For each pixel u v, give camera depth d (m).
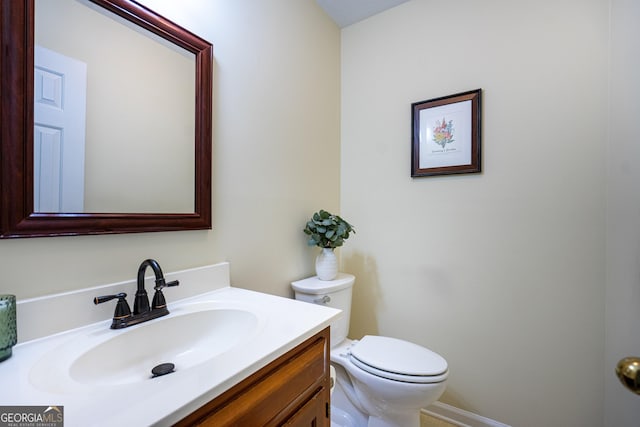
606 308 1.20
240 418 0.55
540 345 1.34
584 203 1.25
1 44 0.63
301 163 1.59
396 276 1.75
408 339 1.70
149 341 0.77
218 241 1.13
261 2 1.33
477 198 1.49
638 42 1.05
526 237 1.37
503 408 1.42
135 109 0.87
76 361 0.61
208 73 1.07
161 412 0.42
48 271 0.70
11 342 0.58
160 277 0.83
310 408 0.75
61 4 0.72
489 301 1.46
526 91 1.36
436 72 1.61
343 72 1.96
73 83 0.74
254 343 0.64
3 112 0.63
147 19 0.89
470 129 1.49
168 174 0.96
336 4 1.73
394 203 1.76
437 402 1.58
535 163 1.35
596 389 1.22
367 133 1.87
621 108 1.13
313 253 1.68
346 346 1.48
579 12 1.25
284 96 1.47
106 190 0.81
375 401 1.22
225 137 1.15
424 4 1.65
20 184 0.65
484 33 1.47
